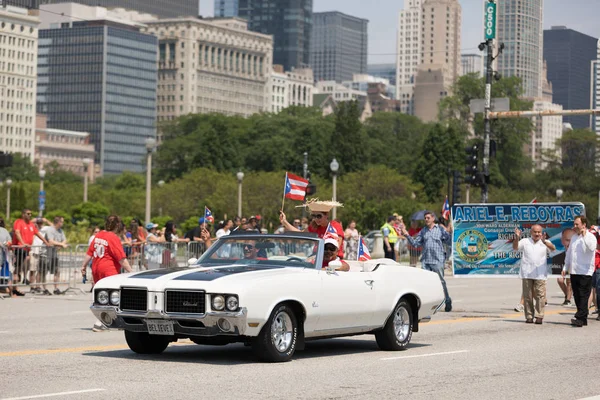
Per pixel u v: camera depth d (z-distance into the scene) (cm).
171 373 1582
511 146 17050
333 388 1463
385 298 1916
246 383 1488
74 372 1583
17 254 3438
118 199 14238
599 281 2798
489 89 4894
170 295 1644
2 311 2855
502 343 2138
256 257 1820
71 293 3616
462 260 2994
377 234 7369
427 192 16425
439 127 16700
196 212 12825
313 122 19625
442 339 2211
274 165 18900
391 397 1400
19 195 13588
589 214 16075
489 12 4884
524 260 2634
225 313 1602
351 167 17312
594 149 17488
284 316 1712
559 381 1592
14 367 1638
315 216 2095
